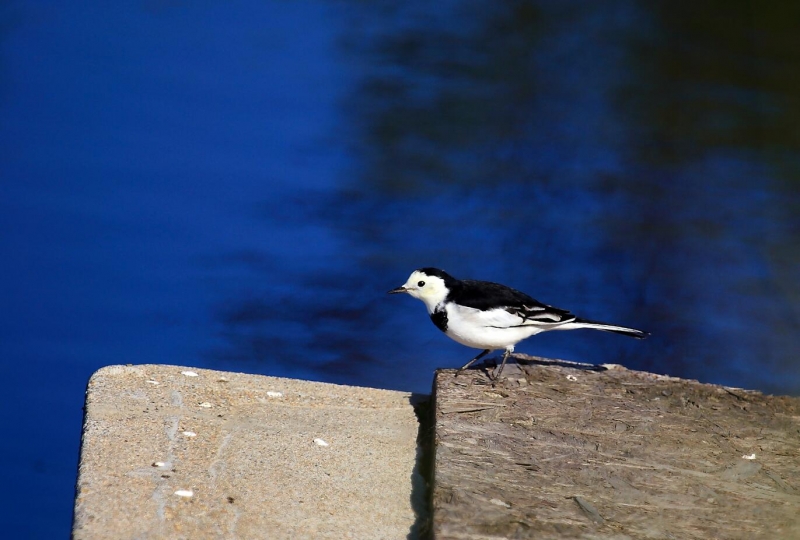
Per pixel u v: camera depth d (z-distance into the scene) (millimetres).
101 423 8516
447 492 6984
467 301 9922
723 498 7180
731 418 8820
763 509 7016
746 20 23578
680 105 22062
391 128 19844
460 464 7508
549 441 8102
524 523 6602
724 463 7816
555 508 6875
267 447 8375
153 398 9281
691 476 7547
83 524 6777
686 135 20828
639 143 20344
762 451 8086
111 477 7492
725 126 21016
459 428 8258
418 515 7418
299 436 8711
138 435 8344
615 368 10328
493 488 7109
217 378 10125
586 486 7273
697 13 24047
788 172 19422
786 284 15516
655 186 18797
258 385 10016
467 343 10086
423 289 10062
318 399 9812
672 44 23891
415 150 19312
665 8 24469
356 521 7234
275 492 7535
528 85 22031
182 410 9062
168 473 7660
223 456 8109
